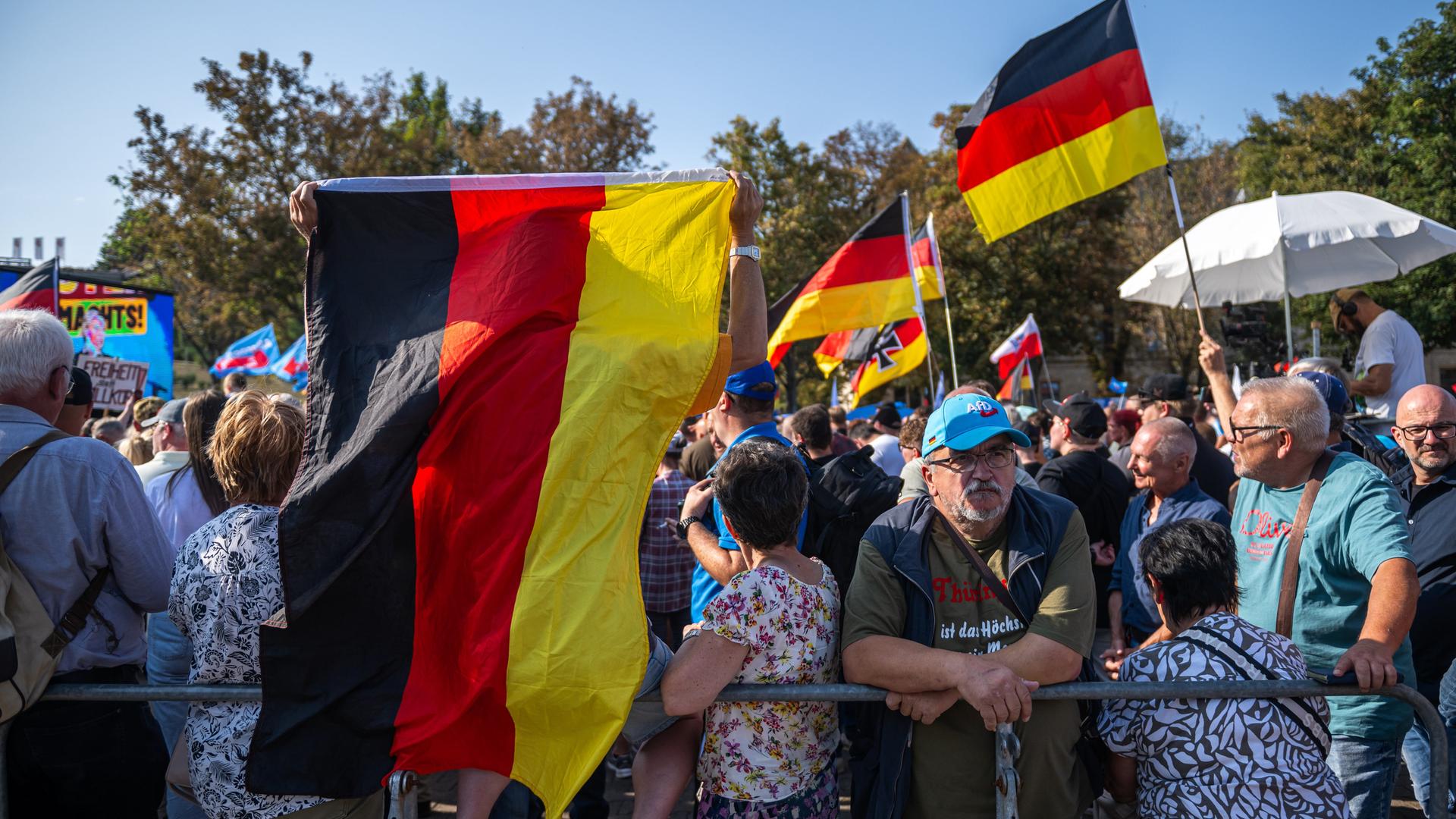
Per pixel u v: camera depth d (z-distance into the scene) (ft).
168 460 14.64
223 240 105.81
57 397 9.15
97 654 8.96
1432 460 12.00
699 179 8.93
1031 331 43.29
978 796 8.38
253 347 70.90
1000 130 17.58
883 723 8.45
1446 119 81.56
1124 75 16.94
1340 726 10.01
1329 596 9.84
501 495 7.76
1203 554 8.91
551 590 7.57
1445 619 11.56
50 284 18.11
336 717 7.62
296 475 8.04
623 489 7.95
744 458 8.60
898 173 122.72
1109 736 8.70
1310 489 10.03
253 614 8.11
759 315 8.91
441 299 8.36
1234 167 110.11
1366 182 85.35
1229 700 8.29
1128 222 108.99
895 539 8.66
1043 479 17.44
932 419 8.71
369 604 7.72
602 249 8.71
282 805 7.90
